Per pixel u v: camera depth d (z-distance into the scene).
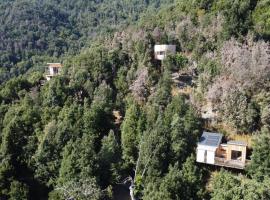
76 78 74.44
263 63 58.12
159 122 52.38
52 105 68.31
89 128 58.31
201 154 49.00
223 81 59.75
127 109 62.03
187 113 53.09
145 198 43.16
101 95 67.25
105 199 48.09
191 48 75.62
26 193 50.69
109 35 103.94
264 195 38.47
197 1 87.44
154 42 77.69
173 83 66.75
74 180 47.31
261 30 71.69
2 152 55.53
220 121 56.06
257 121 53.19
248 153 49.97
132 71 69.69
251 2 79.94
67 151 51.94
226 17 75.06
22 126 60.88
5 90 80.44
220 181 41.66
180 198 42.88
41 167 53.69
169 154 49.22
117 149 54.19
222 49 67.00
